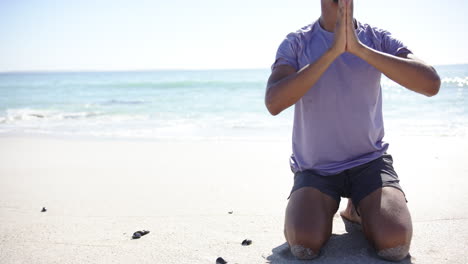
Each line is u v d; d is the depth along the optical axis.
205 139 8.03
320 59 2.25
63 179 4.95
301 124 2.65
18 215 3.55
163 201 3.89
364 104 2.50
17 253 2.70
